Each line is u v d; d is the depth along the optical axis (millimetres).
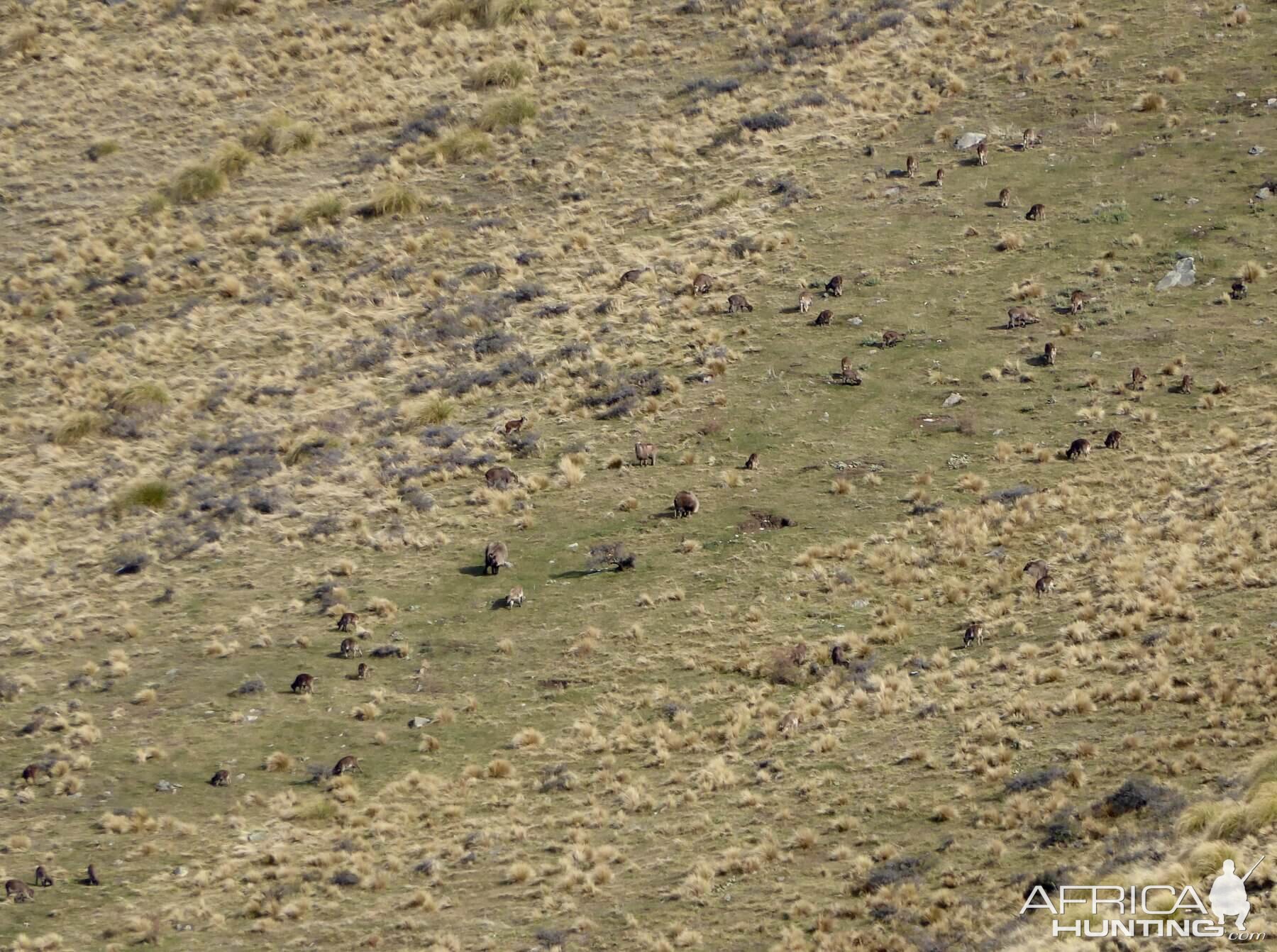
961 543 161875
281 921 121438
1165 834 105312
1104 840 108250
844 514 171125
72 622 171750
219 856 131875
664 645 154500
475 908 119750
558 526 177125
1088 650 136625
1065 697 129375
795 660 148500
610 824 129500
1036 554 158500
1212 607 138000
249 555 181125
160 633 168125
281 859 130125
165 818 137375
